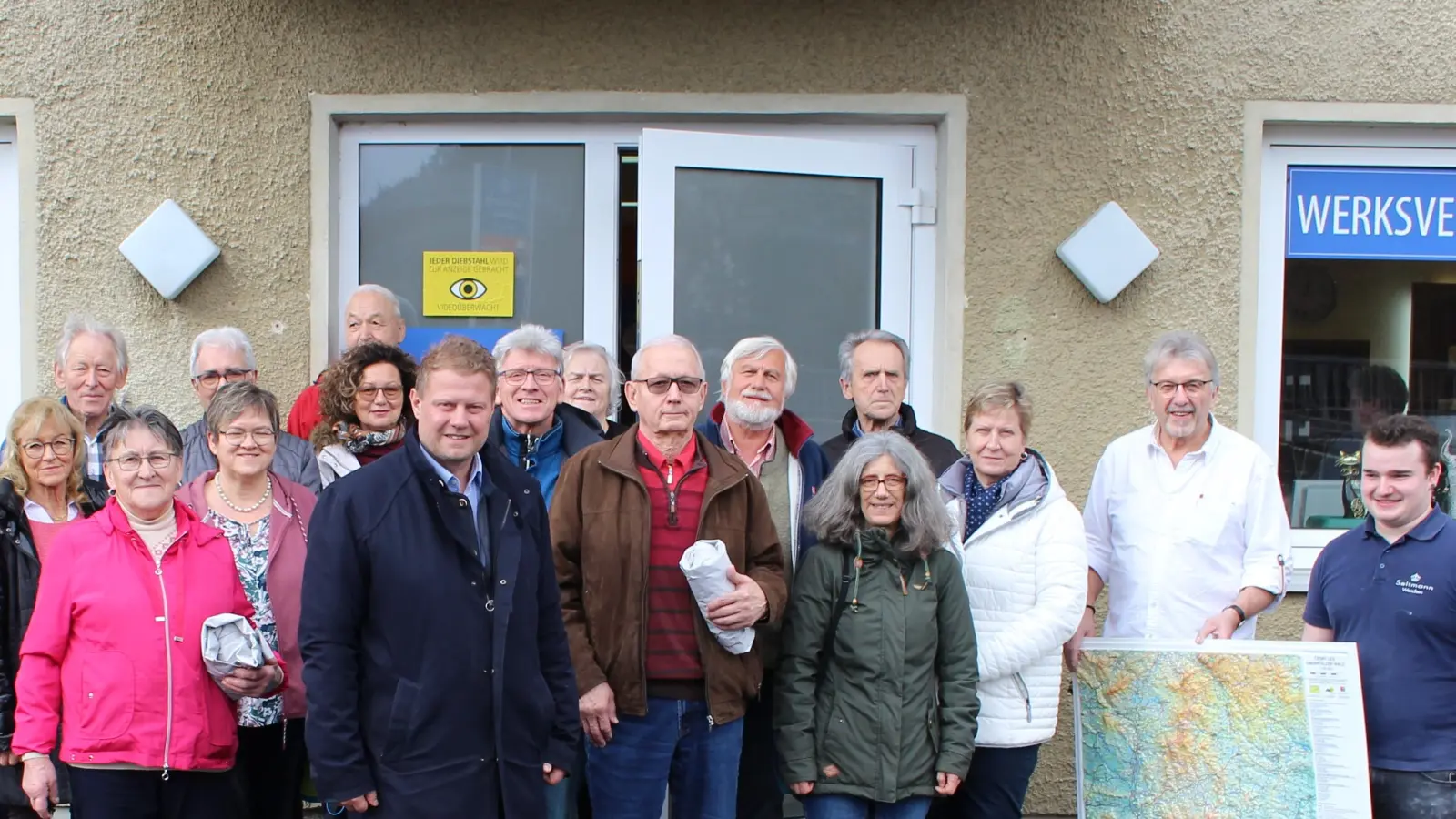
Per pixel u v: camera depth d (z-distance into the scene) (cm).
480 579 240
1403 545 289
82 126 385
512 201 409
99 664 259
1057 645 288
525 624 245
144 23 384
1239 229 396
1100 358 396
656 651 286
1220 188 396
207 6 384
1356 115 397
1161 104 393
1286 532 319
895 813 280
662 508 290
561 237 410
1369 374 417
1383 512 287
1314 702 291
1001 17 390
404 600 233
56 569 264
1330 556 305
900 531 286
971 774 295
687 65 390
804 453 322
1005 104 392
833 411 407
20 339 393
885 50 391
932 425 405
